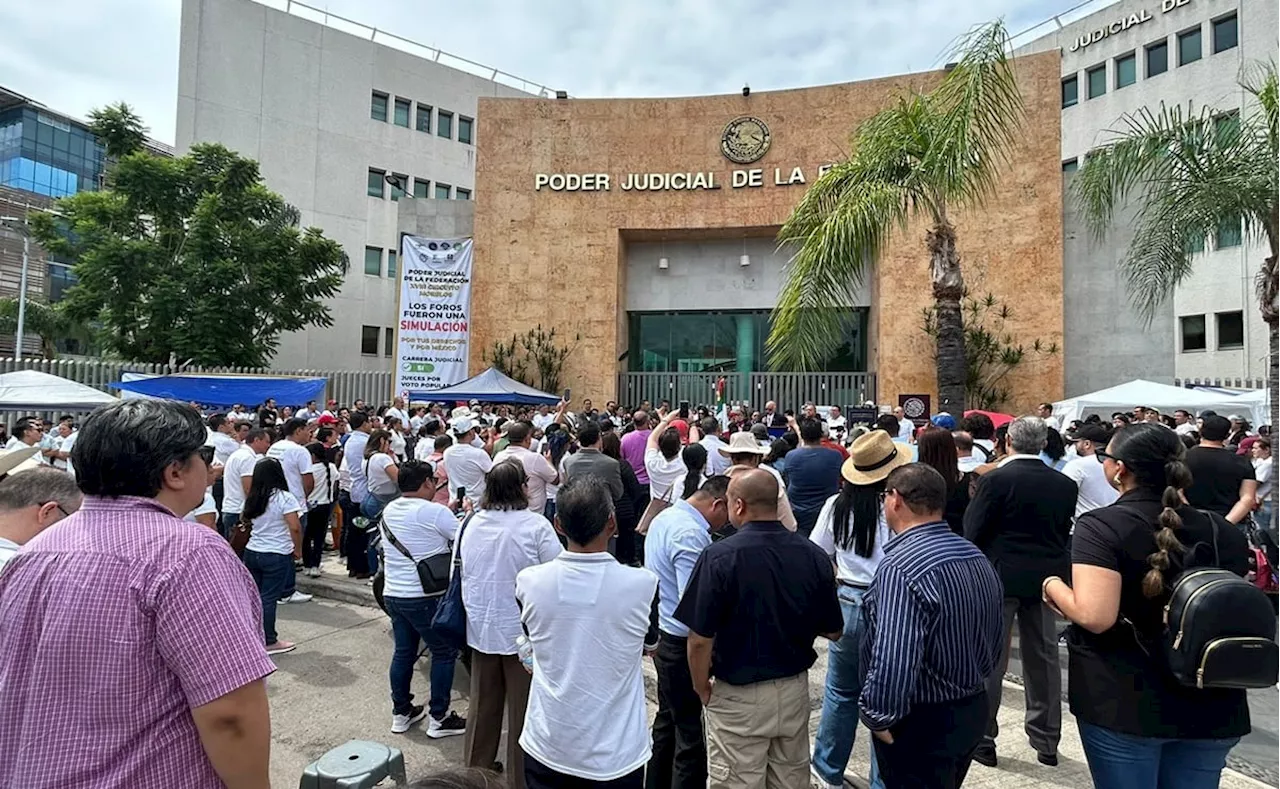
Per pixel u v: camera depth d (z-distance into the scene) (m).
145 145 28.02
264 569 6.14
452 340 23.88
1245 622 2.17
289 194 32.56
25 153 57.22
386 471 8.02
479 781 1.32
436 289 23.95
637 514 8.53
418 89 36.59
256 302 25.97
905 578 2.63
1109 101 30.22
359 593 7.79
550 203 24.16
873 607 2.75
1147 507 2.46
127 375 15.08
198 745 1.67
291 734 4.73
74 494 2.91
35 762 1.57
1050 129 20.86
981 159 9.67
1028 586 3.93
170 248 25.92
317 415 15.20
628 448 9.18
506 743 4.20
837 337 10.10
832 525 3.88
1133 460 2.50
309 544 8.68
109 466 1.72
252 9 32.19
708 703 3.12
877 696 2.60
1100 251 21.59
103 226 25.83
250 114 31.89
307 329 32.66
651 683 5.48
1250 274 24.58
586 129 24.22
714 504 3.95
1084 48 31.23
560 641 2.94
